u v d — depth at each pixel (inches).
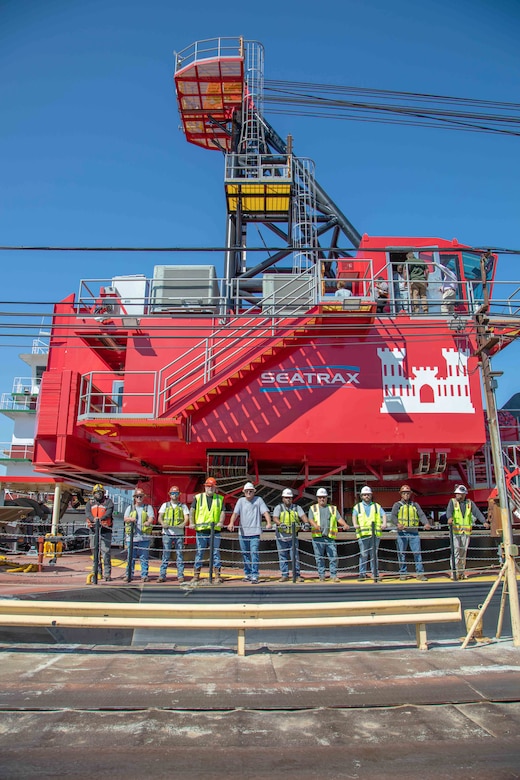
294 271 829.2
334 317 663.1
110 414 638.5
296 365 675.4
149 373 663.1
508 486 686.5
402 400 669.9
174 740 257.1
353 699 312.0
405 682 344.5
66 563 815.7
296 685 338.6
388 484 810.8
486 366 488.7
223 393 669.3
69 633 439.8
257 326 642.2
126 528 560.7
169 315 733.9
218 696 315.9
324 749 248.8
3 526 1146.7
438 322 689.0
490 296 772.6
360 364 677.9
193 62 971.9
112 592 483.8
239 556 674.2
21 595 468.4
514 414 864.3
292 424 661.9
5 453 1659.7
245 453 681.0
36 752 242.5
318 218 1037.8
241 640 410.6
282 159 1007.6
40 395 731.4
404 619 414.3
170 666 380.5
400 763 234.8
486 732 267.9
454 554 535.5
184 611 398.0
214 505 520.7
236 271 928.3
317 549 537.0
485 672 366.6
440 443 662.5
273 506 807.7
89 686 331.9
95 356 824.3
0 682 339.0
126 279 770.8
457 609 428.5
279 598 483.2
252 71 1000.2
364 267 757.9
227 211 971.3
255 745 252.5
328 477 751.1
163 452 710.5
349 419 663.1
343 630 456.8
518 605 449.1
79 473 850.1
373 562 518.9
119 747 248.7
